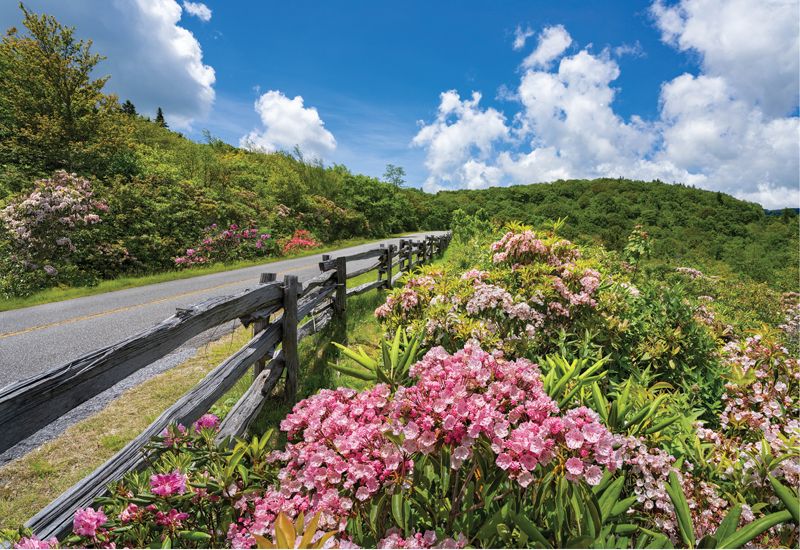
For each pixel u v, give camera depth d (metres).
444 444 1.28
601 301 3.23
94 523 1.25
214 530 1.42
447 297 3.34
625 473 1.53
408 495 1.35
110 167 13.07
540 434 1.19
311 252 17.03
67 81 12.28
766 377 2.36
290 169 25.02
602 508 1.33
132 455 1.70
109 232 11.02
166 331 1.75
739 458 1.66
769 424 2.08
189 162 16.69
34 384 1.17
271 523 1.31
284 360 3.21
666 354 2.91
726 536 1.11
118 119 14.33
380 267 7.38
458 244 13.66
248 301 2.59
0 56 12.13
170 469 1.53
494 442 1.21
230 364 2.41
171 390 3.53
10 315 6.21
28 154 11.86
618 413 1.60
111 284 8.61
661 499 1.40
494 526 1.21
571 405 1.77
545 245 3.65
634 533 1.42
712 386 2.68
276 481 1.54
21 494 2.28
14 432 1.10
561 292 3.26
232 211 15.35
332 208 24.16
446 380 1.34
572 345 3.06
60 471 2.48
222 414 3.01
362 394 1.63
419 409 1.30
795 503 1.09
